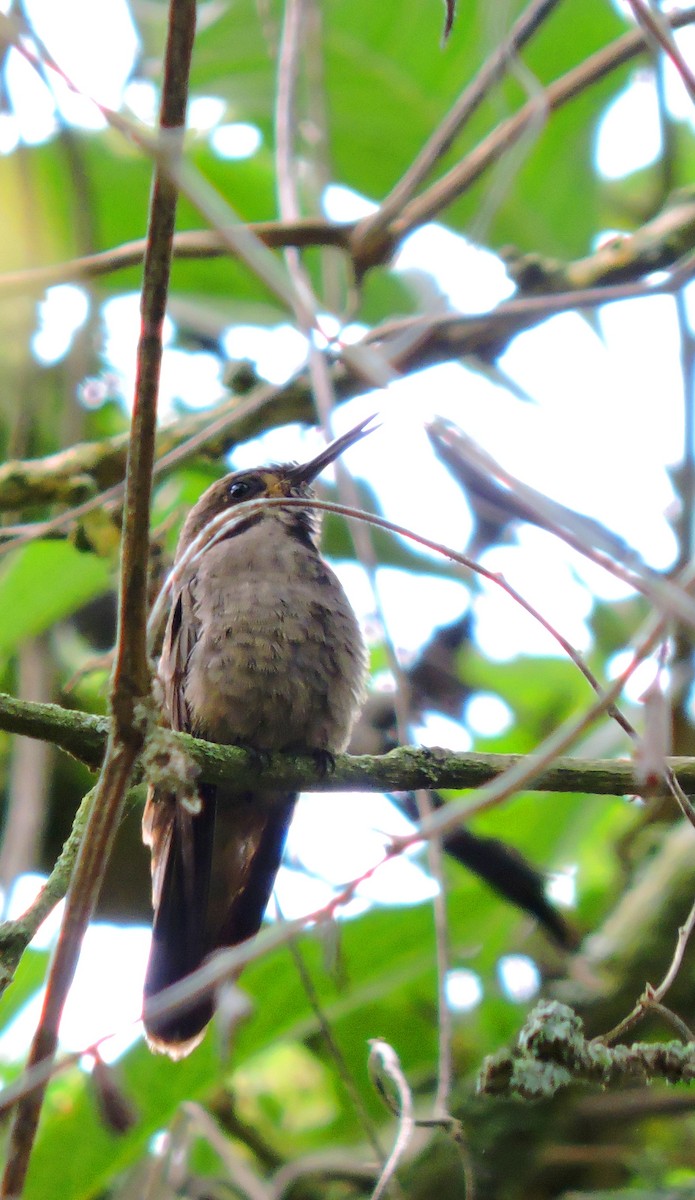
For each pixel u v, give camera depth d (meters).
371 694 9.94
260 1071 10.96
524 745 11.24
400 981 8.98
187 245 8.14
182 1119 7.80
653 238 8.58
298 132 9.23
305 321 4.26
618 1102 9.20
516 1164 9.12
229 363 9.03
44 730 5.82
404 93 10.82
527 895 8.81
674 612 3.80
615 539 4.30
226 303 11.14
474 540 10.03
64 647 10.24
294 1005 8.61
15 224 10.26
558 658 11.08
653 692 4.13
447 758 6.63
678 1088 9.37
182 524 9.74
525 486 4.07
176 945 7.48
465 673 11.42
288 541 8.50
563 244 10.86
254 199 11.43
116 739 4.77
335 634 8.20
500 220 10.79
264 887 8.17
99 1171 8.16
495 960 9.66
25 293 7.79
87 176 9.62
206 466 10.45
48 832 9.91
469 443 4.16
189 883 7.56
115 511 8.40
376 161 11.23
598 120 10.77
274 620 8.02
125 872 9.54
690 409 6.74
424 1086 9.55
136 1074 8.24
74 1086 9.25
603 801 9.70
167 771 4.75
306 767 6.82
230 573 8.26
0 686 10.80
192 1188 8.81
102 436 11.09
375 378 4.37
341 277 10.72
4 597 8.98
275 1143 9.93
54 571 8.95
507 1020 9.63
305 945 8.38
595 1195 8.58
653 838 10.18
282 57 8.32
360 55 10.69
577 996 9.27
